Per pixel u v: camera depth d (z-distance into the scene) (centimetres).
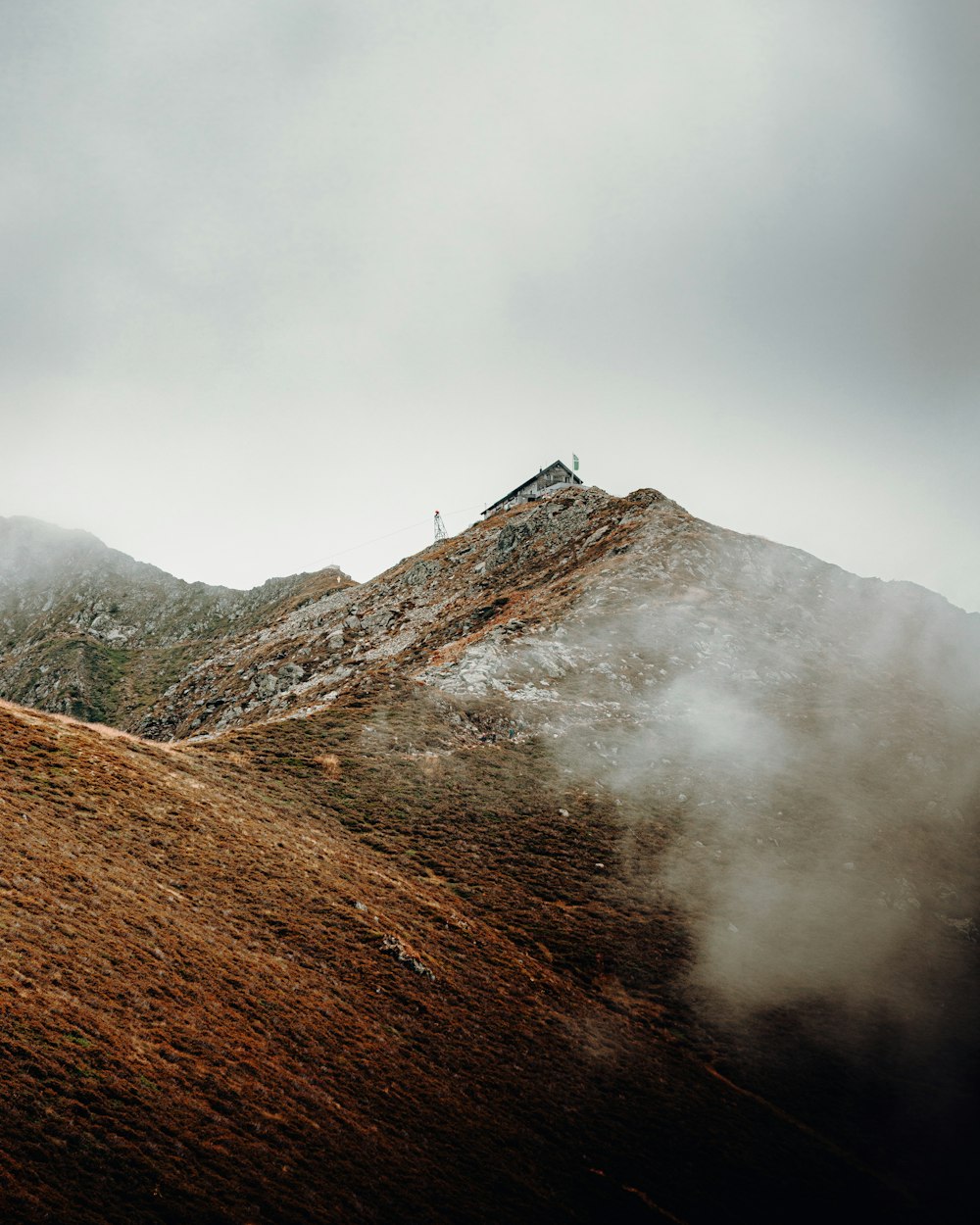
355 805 5009
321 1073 2347
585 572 10188
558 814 5344
